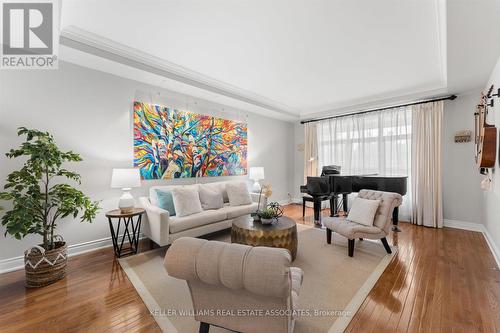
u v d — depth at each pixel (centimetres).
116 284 217
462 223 401
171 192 338
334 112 551
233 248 109
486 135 275
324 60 312
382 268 246
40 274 211
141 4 204
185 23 231
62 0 196
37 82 263
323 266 252
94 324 163
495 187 279
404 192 374
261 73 357
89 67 300
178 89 383
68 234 283
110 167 318
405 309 178
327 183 415
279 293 98
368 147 504
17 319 167
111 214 277
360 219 289
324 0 199
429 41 261
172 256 114
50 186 269
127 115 336
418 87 412
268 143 586
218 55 299
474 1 175
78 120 292
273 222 285
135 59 301
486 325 160
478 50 250
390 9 209
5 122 245
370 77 370
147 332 155
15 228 200
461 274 234
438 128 411
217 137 459
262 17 222
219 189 411
